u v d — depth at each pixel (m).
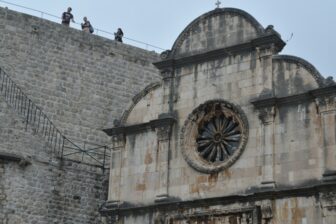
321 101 31.03
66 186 40.00
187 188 34.06
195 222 33.12
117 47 45.34
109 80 44.41
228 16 35.75
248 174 32.28
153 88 37.25
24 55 42.00
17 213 37.72
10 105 39.50
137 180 36.06
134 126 36.97
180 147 35.09
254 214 31.16
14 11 42.44
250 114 33.22
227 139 33.94
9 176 37.94
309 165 30.72
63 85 42.72
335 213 29.12
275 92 32.78
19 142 39.06
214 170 33.38
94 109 43.31
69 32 43.88
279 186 31.17
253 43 34.03
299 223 30.08
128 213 35.56
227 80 34.66
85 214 40.25
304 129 31.42
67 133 41.88
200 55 35.81
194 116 35.06
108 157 42.34
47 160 39.75
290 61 32.84
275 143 31.98
